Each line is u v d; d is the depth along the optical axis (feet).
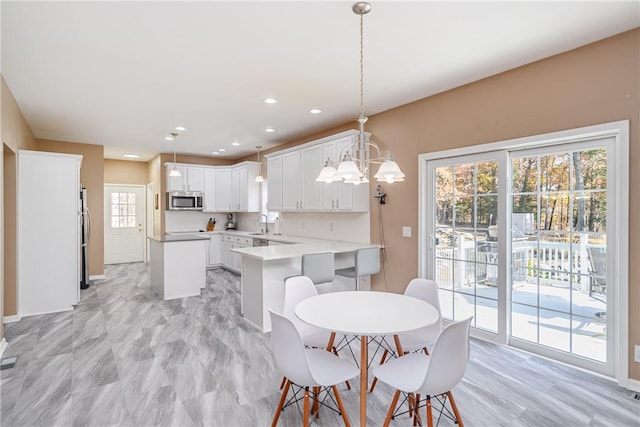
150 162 27.12
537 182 9.78
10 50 8.64
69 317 13.28
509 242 10.36
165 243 15.85
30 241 13.55
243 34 7.95
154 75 10.26
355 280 13.44
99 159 20.56
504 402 7.41
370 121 14.40
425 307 7.00
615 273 8.26
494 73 10.25
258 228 23.31
